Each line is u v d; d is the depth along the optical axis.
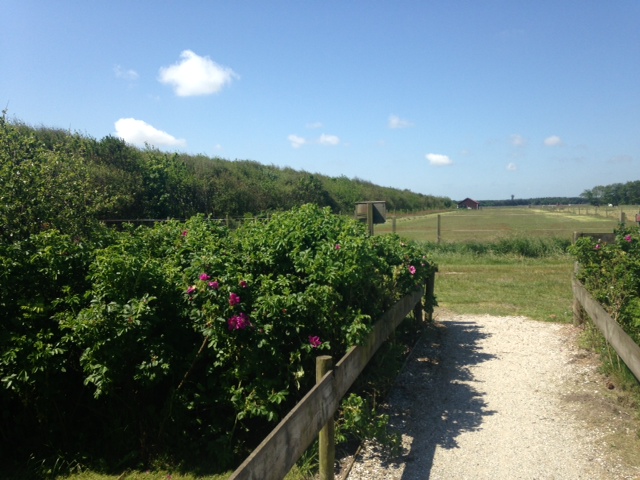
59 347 3.94
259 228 5.35
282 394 3.86
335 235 5.08
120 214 17.78
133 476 3.93
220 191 23.98
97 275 3.93
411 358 6.57
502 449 4.17
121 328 3.70
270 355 4.08
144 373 3.79
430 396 5.34
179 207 21.36
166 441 4.12
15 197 5.67
